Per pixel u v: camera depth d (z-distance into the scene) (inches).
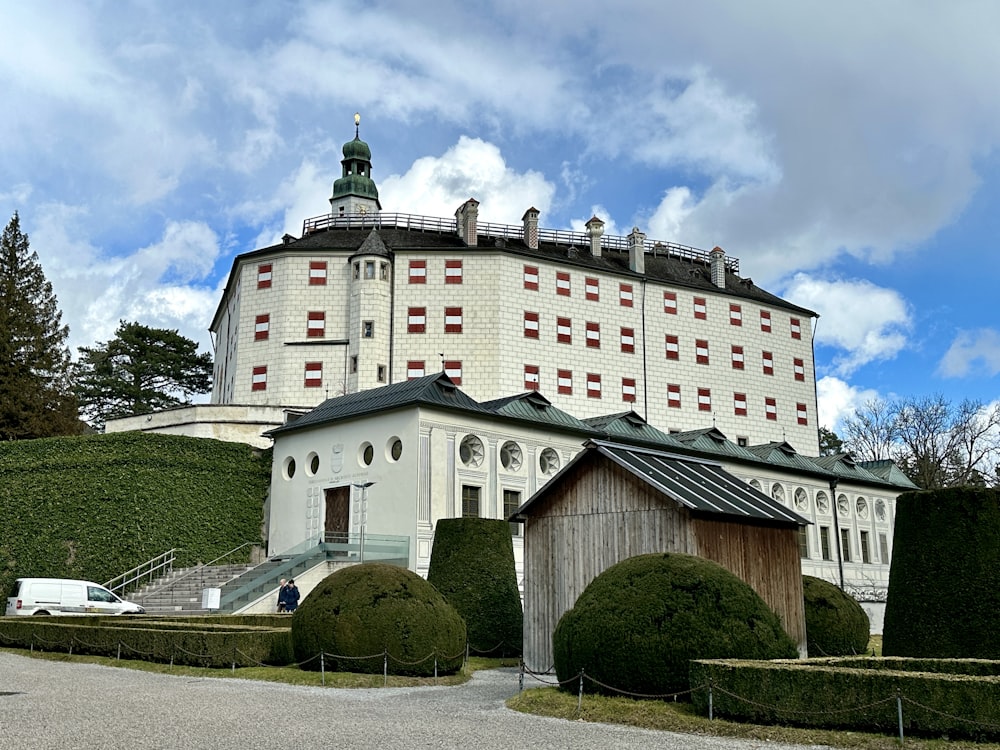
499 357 2420.0
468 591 1167.0
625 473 921.5
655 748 530.9
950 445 3085.6
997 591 806.5
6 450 1736.0
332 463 1701.5
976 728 522.0
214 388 2997.0
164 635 943.7
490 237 2677.2
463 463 1612.9
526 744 537.6
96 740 515.8
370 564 933.8
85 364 3179.1
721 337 2824.8
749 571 901.8
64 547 1643.7
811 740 550.6
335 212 3580.2
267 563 1448.1
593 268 2628.0
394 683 832.9
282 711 642.8
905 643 847.7
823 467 2450.8
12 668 911.0
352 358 2391.7
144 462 1715.1
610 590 702.5
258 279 2513.5
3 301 2236.7
